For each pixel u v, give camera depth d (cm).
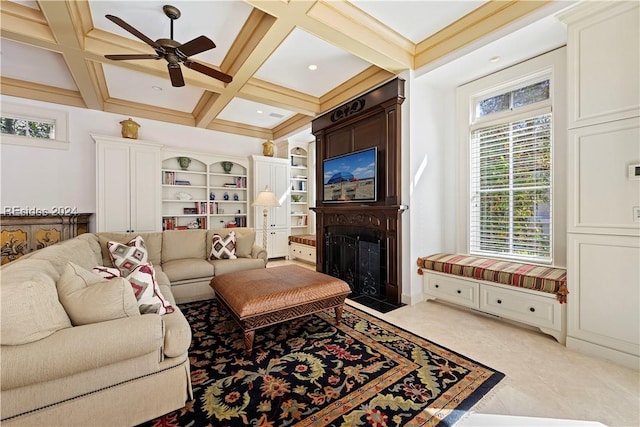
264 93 411
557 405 163
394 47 310
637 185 195
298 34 291
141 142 474
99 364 130
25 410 121
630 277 199
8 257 387
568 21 223
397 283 344
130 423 143
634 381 184
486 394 172
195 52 249
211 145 590
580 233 221
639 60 193
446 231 384
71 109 446
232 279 277
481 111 354
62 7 225
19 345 120
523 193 318
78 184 452
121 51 302
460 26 285
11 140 404
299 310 246
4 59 349
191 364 207
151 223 483
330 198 449
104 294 146
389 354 221
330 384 183
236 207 625
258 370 199
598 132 211
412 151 337
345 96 418
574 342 226
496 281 275
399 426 147
